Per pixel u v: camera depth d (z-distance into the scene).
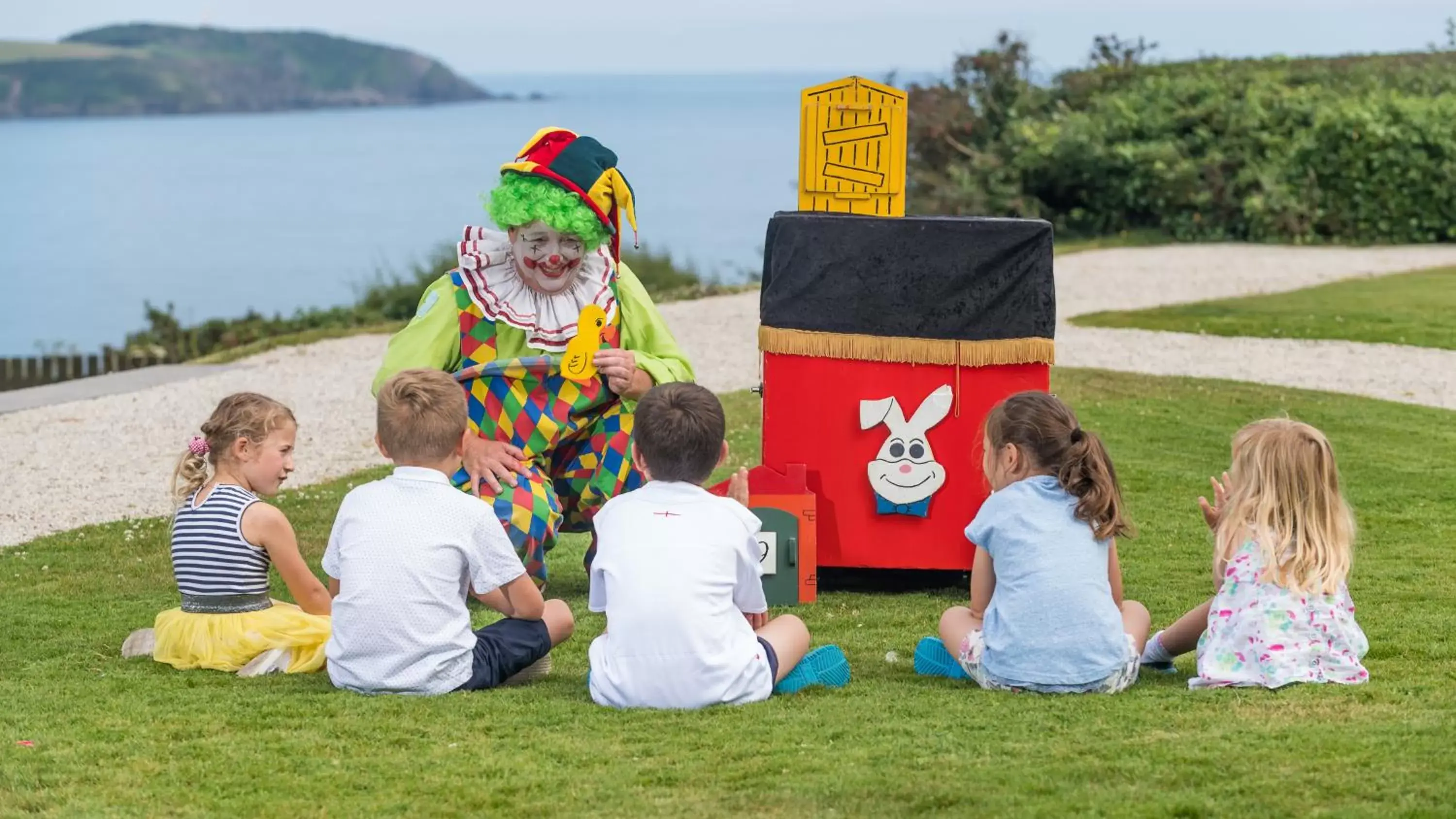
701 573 4.52
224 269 51.03
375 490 4.79
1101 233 24.36
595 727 4.23
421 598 4.65
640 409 4.71
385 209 77.94
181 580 5.16
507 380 5.95
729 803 3.54
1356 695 4.45
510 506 5.71
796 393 6.25
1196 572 6.69
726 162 104.19
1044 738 4.02
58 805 3.61
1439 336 13.67
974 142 26.28
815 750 3.94
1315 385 11.62
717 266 29.23
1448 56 27.42
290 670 5.06
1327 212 22.45
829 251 6.13
